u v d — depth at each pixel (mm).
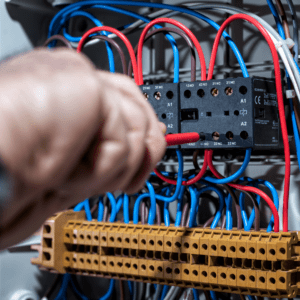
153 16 1146
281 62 1044
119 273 1007
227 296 1087
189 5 1190
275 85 923
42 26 1325
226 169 1095
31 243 1142
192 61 944
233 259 858
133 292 1181
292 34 1055
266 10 1097
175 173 1046
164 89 933
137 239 967
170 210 1206
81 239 1052
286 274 792
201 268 891
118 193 1242
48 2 1310
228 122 858
